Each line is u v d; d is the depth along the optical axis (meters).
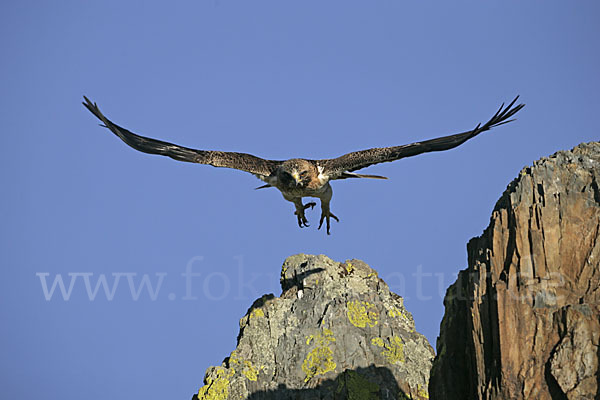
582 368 14.52
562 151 16.64
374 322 23.27
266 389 22.19
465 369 17.08
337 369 22.38
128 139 17.11
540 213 15.73
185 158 17.20
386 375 22.30
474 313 16.00
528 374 14.97
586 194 15.66
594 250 15.30
